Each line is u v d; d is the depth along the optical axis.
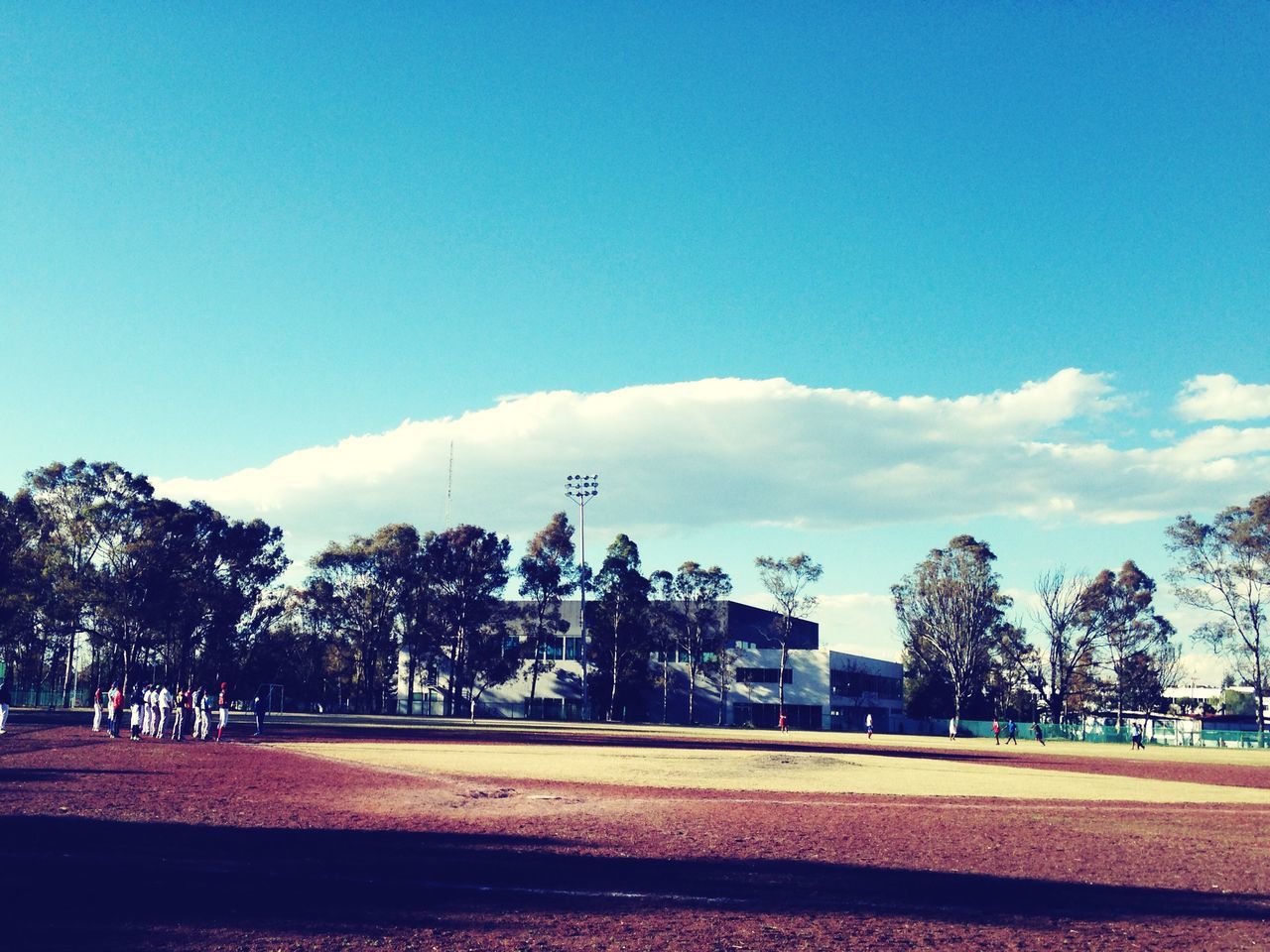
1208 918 13.84
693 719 130.38
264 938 11.12
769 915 13.27
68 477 93.31
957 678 121.75
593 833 20.83
